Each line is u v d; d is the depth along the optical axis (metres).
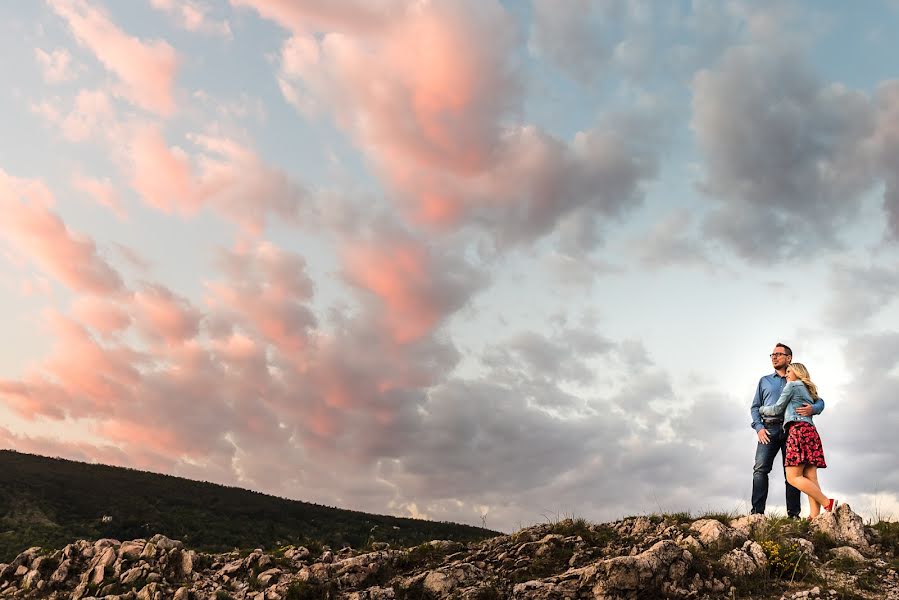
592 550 12.15
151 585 12.70
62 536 54.41
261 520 63.44
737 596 9.67
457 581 11.34
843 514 11.56
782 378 13.30
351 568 12.62
